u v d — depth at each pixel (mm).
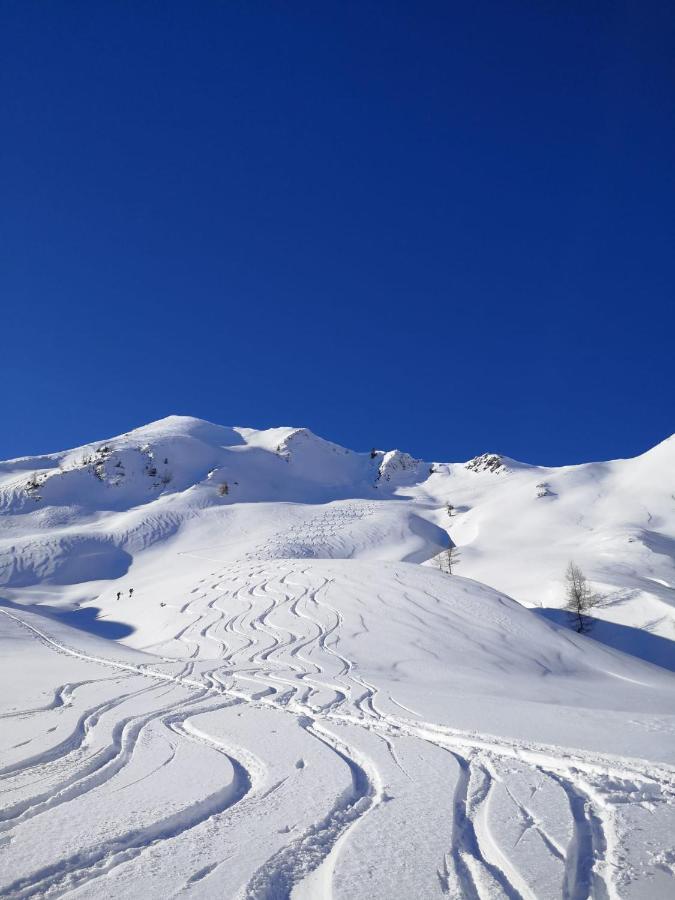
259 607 34438
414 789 6023
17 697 12734
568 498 115188
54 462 159500
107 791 5957
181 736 8766
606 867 4137
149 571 77938
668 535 86125
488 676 21438
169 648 28109
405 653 25188
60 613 51312
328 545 86438
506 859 4238
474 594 34812
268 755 7551
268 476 170875
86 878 3975
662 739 8469
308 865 4223
